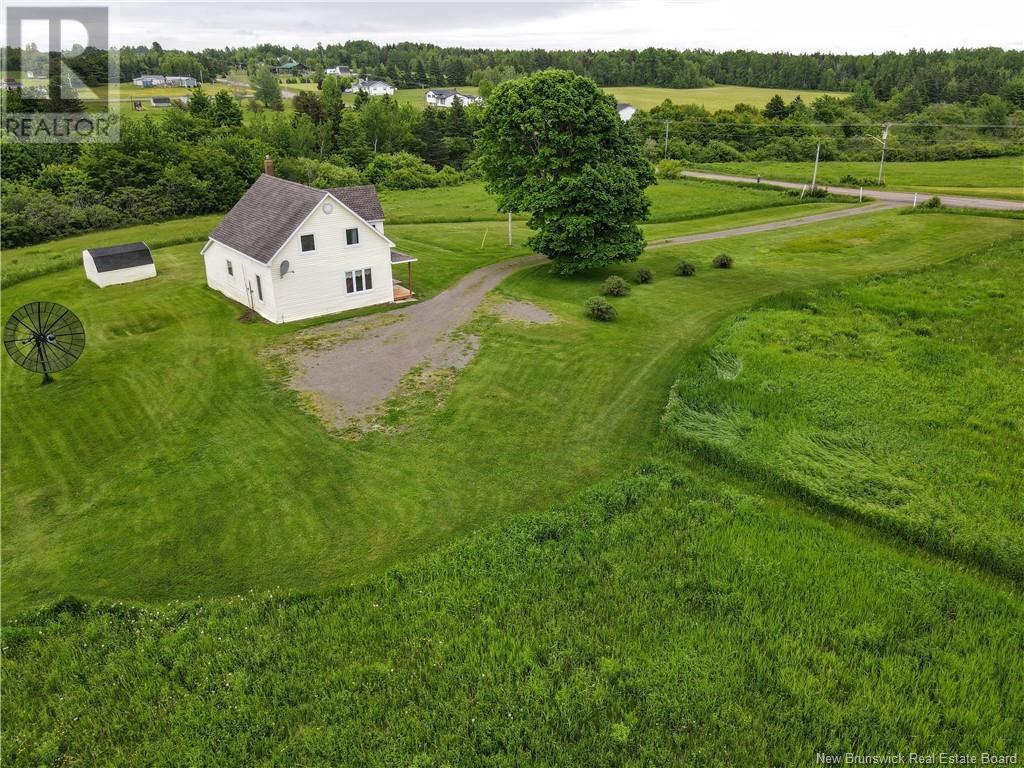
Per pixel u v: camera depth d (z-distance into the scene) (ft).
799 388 98.89
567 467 83.66
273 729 50.42
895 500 73.97
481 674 53.83
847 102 489.67
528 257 184.03
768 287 153.07
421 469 83.41
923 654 54.44
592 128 155.94
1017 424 88.79
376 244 137.39
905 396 96.78
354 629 58.85
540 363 112.37
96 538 72.02
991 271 157.69
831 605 59.67
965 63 576.20
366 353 117.29
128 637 59.26
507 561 66.49
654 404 98.32
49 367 107.45
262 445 88.99
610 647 55.98
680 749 47.65
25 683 54.95
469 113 424.05
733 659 54.49
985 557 65.92
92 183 234.99
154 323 132.05
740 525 70.59
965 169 329.72
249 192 149.79
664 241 204.33
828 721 48.96
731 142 406.41
